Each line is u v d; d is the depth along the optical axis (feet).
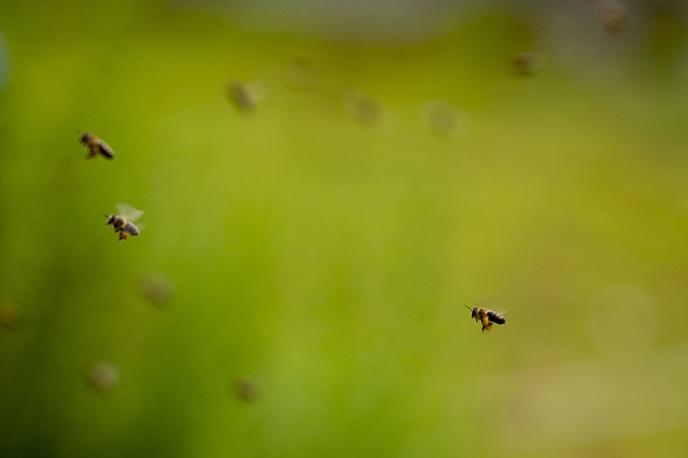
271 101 4.91
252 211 3.22
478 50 8.56
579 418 4.04
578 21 9.30
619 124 8.39
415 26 8.82
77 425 3.11
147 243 3.13
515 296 4.99
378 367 3.25
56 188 3.10
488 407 3.80
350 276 3.32
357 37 8.41
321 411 3.18
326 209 3.51
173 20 5.67
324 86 6.88
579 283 5.34
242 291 3.15
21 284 3.10
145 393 3.12
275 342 3.19
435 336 3.31
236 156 3.32
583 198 6.67
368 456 3.21
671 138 8.21
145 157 3.15
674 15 9.34
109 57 3.14
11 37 3.18
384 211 3.48
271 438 3.15
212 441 3.13
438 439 3.27
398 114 5.95
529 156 7.18
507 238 5.70
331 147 4.54
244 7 7.32
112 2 3.15
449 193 3.48
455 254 3.42
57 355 3.11
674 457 3.82
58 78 3.22
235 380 3.12
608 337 4.83
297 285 3.31
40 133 3.09
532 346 4.63
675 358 4.61
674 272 5.74
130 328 3.13
